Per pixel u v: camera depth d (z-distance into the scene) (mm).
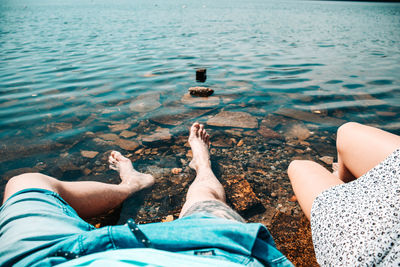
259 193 1998
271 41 8914
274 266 780
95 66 5527
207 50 7336
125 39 9289
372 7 44875
